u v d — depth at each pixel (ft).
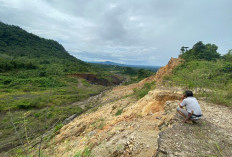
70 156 16.84
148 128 15.17
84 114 52.85
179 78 42.57
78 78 143.84
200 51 110.73
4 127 37.27
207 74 33.42
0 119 43.24
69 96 79.87
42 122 42.55
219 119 15.24
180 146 9.21
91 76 160.76
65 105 68.39
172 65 91.91
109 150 11.89
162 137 10.37
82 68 173.27
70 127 32.17
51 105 63.26
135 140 11.82
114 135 15.37
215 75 36.35
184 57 112.06
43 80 100.73
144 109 24.76
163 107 22.00
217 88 28.48
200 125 12.34
